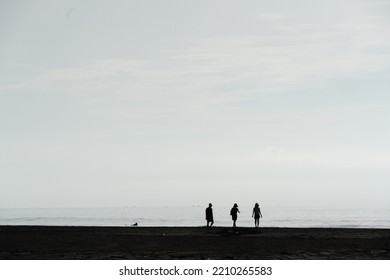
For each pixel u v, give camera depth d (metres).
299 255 22.52
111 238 31.39
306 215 157.75
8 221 100.62
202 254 22.95
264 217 133.62
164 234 35.22
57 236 32.94
